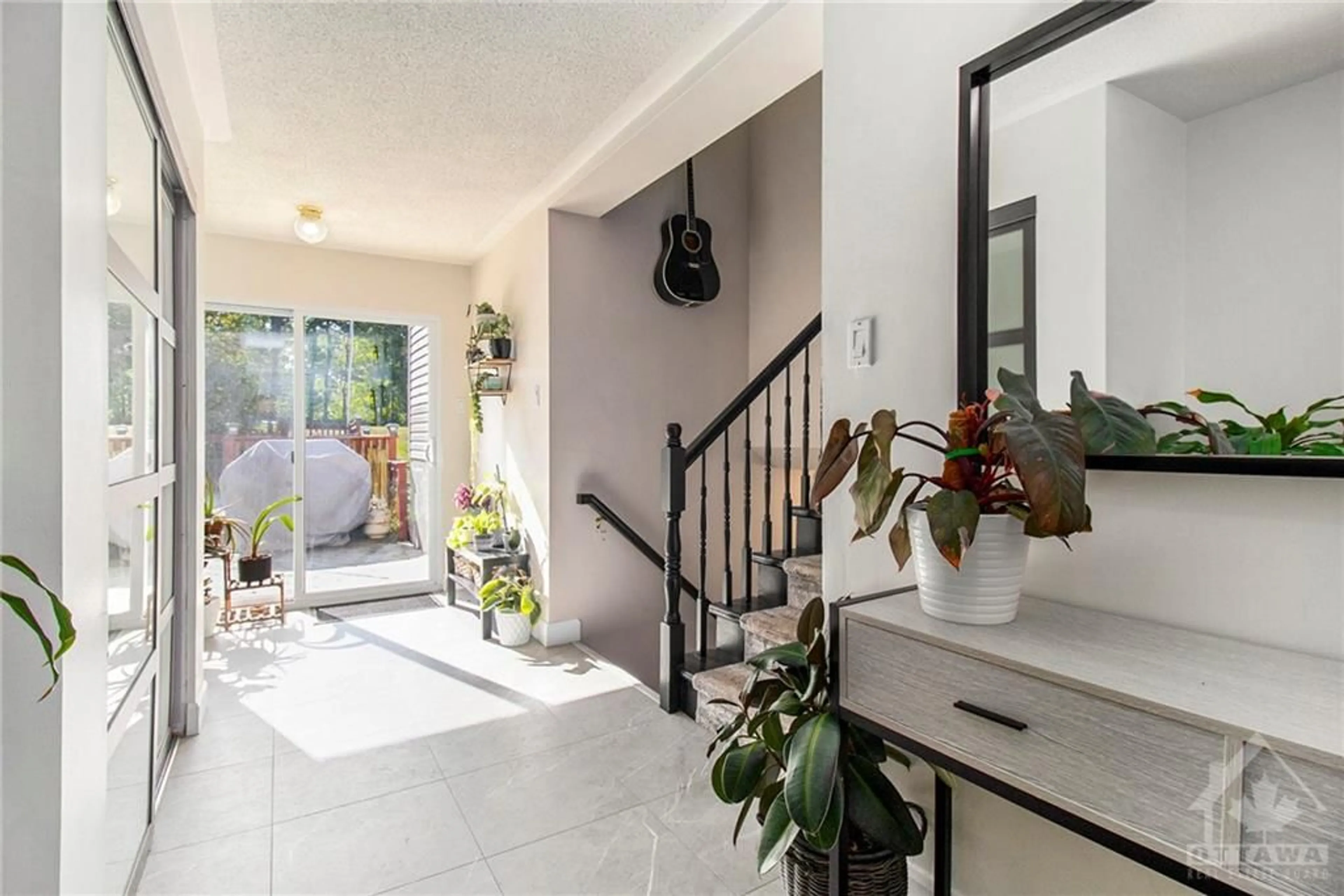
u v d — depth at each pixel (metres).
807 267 3.77
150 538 1.89
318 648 3.54
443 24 2.02
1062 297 1.25
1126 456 1.14
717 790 1.50
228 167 3.08
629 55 2.18
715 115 2.45
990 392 1.26
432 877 1.72
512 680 3.08
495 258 4.32
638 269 3.80
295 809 2.02
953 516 1.09
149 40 1.64
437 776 2.22
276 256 4.24
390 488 4.68
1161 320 1.11
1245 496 1.07
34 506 0.93
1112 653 1.03
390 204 3.57
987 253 1.38
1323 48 0.97
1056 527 0.98
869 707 1.26
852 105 1.75
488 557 3.72
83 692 1.01
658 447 3.87
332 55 2.18
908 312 1.60
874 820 1.33
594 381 3.66
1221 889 0.80
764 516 3.66
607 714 2.71
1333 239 0.95
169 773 2.22
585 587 3.66
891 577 1.66
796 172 3.83
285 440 4.35
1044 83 1.29
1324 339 0.95
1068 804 0.95
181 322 2.38
